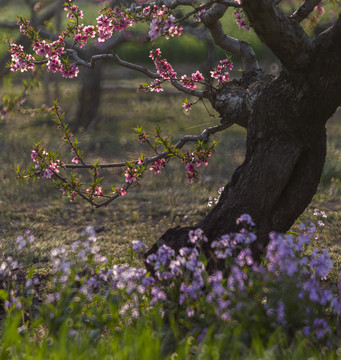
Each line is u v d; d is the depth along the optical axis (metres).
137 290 8.31
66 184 10.34
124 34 24.16
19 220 16.25
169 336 7.64
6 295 8.41
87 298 8.38
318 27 14.62
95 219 16.42
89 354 6.71
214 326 7.45
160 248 8.30
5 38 19.23
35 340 7.52
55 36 23.58
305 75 8.37
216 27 11.24
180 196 18.20
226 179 20.12
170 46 47.28
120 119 29.86
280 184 8.95
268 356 6.59
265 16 7.72
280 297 7.76
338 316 7.71
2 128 26.91
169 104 33.81
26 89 17.39
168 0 10.46
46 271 11.38
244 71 11.08
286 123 8.81
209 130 11.04
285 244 8.06
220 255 8.16
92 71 27.25
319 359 6.79
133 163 10.45
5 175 19.83
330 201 17.61
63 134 25.97
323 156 9.16
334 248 13.09
